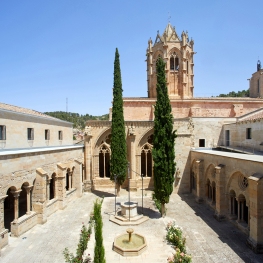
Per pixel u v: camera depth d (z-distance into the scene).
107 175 39.38
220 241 19.33
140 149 37.00
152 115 41.34
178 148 35.41
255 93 49.25
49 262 16.47
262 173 17.86
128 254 17.23
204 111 42.16
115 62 32.88
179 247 17.53
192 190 34.88
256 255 17.09
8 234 20.52
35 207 23.16
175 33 43.50
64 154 29.67
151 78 44.44
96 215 13.41
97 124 36.84
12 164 19.34
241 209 22.08
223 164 24.41
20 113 27.78
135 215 24.62
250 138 31.27
